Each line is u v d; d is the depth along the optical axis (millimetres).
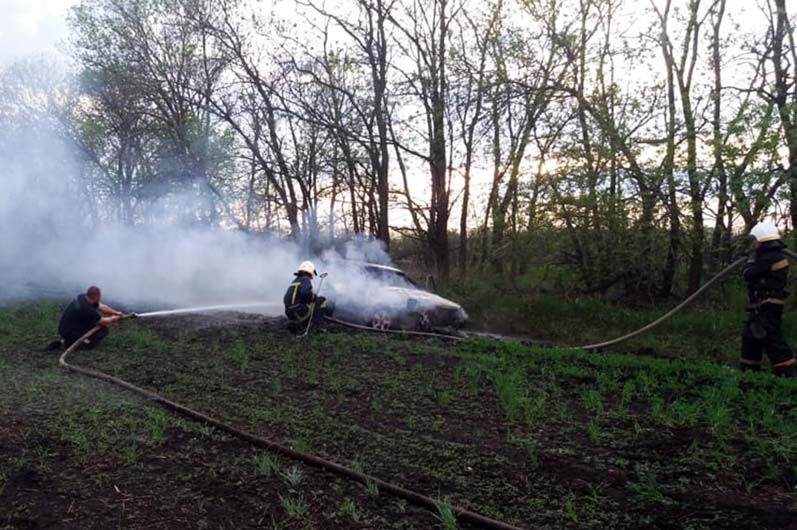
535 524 3582
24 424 5156
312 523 3555
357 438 5000
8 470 4184
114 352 8609
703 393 6223
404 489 3953
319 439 4984
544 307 13102
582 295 14297
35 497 3836
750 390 6367
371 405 5984
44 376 7016
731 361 9227
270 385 6746
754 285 7781
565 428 5293
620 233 13125
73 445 4707
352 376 7176
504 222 14352
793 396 6309
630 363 7754
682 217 12578
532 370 7625
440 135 16750
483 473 4305
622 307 13258
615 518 3646
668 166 12094
